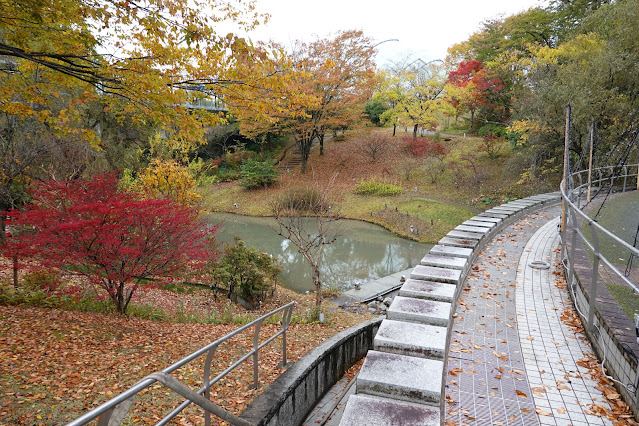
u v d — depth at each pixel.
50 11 5.72
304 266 19.62
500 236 9.38
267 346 7.73
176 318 10.02
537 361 3.96
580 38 23.73
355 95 34.12
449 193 30.70
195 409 4.52
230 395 4.93
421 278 5.54
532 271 6.80
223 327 9.35
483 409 3.24
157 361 6.09
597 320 4.13
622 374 3.37
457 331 4.62
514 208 11.81
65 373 5.20
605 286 4.77
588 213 9.27
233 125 40.22
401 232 25.25
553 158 23.97
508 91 34.22
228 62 6.59
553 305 5.36
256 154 42.66
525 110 24.12
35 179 13.89
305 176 37.78
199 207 17.56
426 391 3.03
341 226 27.14
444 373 3.67
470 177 31.59
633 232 7.54
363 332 7.64
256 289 14.08
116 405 1.75
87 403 4.48
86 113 21.72
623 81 18.61
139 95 6.46
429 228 25.17
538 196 14.97
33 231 8.58
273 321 10.84
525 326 4.75
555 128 21.06
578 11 31.19
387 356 3.58
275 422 3.83
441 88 42.28
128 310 9.40
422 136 41.41
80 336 6.78
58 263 7.34
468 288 6.02
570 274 5.62
